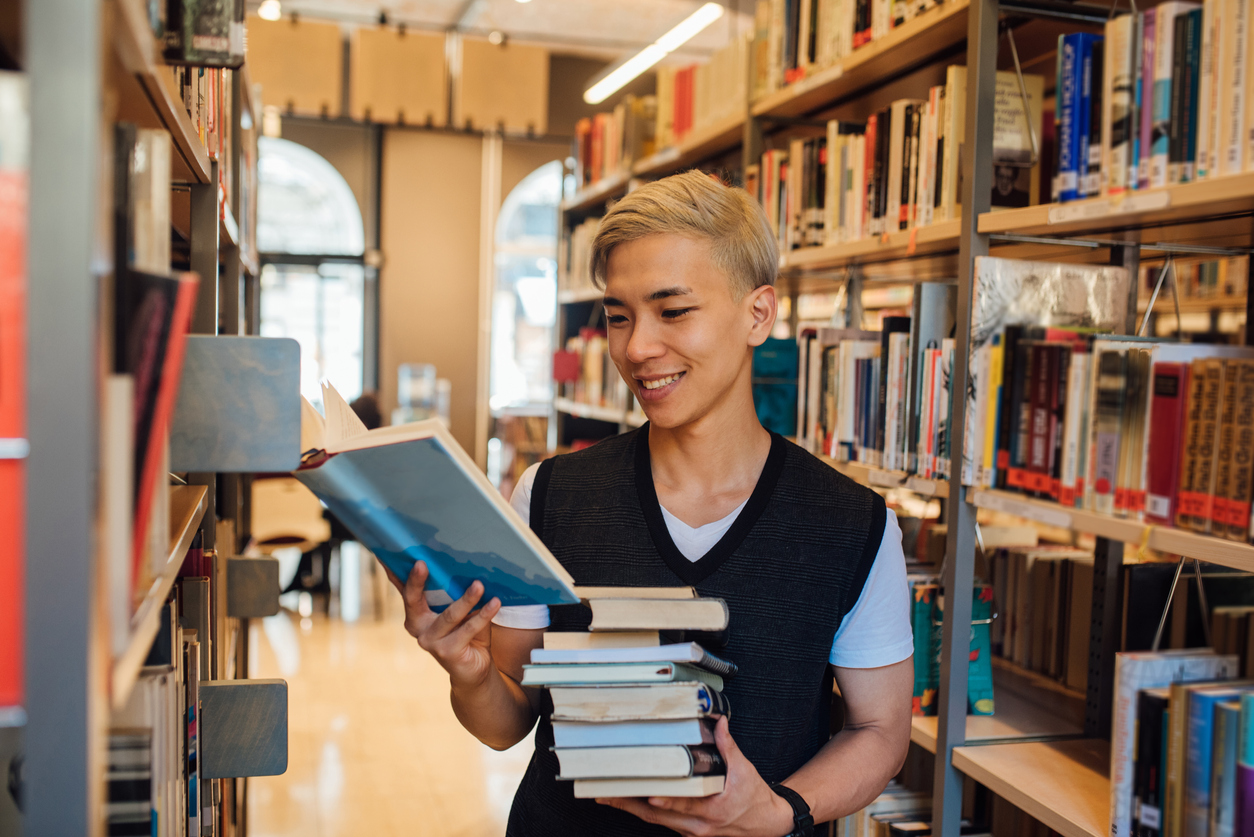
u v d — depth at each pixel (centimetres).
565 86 898
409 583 91
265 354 77
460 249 881
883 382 190
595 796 88
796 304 307
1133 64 132
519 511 125
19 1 56
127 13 55
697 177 109
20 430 52
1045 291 161
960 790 160
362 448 75
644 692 88
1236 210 125
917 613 177
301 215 857
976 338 157
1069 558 193
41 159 48
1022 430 150
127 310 57
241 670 249
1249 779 104
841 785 105
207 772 125
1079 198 143
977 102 161
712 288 105
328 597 523
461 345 889
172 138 108
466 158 875
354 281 868
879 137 204
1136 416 126
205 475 159
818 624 110
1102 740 163
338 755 343
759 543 111
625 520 114
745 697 108
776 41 252
